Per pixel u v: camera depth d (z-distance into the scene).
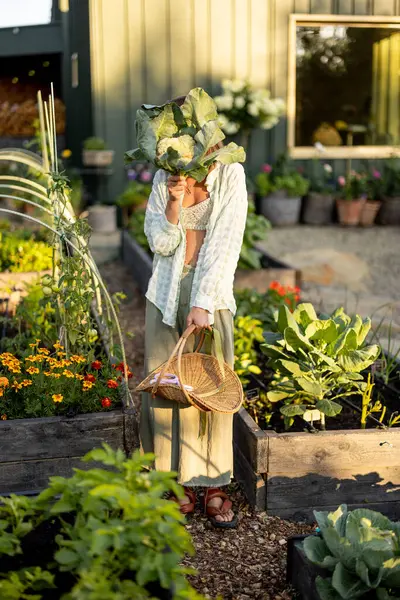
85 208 10.02
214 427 2.88
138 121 2.74
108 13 9.45
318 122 10.95
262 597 2.48
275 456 2.92
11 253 5.71
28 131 12.02
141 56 9.63
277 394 3.24
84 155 9.41
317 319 3.28
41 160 4.55
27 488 2.97
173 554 1.80
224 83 9.59
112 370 3.43
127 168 9.86
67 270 3.41
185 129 2.73
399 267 7.60
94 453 1.92
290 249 8.32
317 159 10.27
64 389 3.16
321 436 2.93
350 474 2.98
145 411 2.99
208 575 2.61
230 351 2.89
